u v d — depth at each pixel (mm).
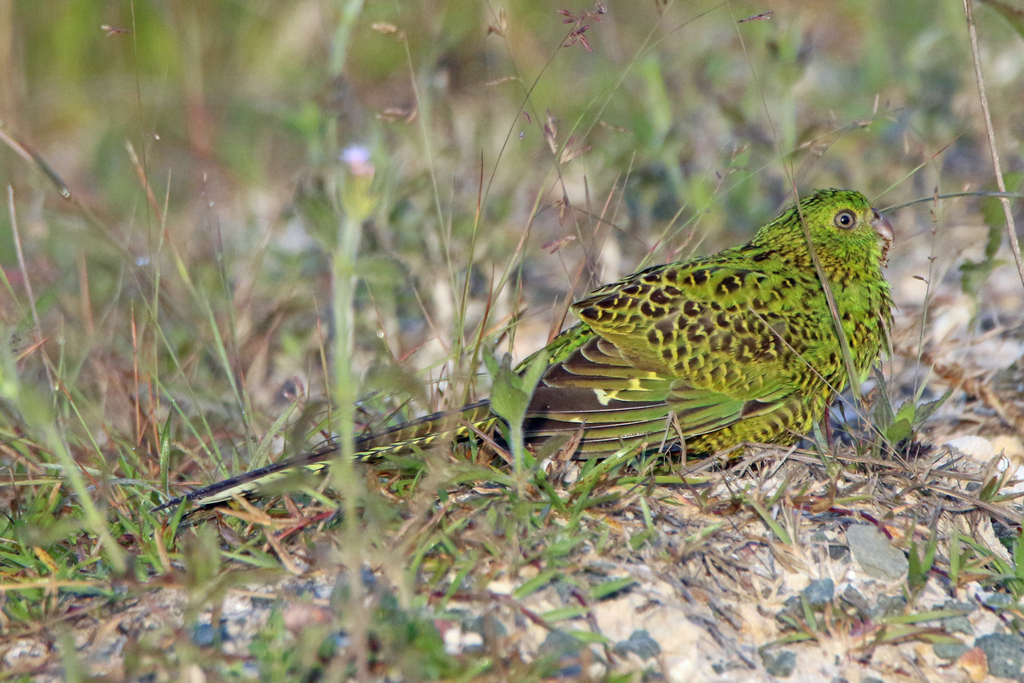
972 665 6656
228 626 6609
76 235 12172
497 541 7000
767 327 8922
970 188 13484
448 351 10531
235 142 17047
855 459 8234
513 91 15945
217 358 11250
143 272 10367
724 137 14727
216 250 12055
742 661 6578
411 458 7879
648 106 14547
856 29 18203
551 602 6695
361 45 18188
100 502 8172
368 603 6305
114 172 16641
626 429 8664
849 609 6996
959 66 15555
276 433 8586
